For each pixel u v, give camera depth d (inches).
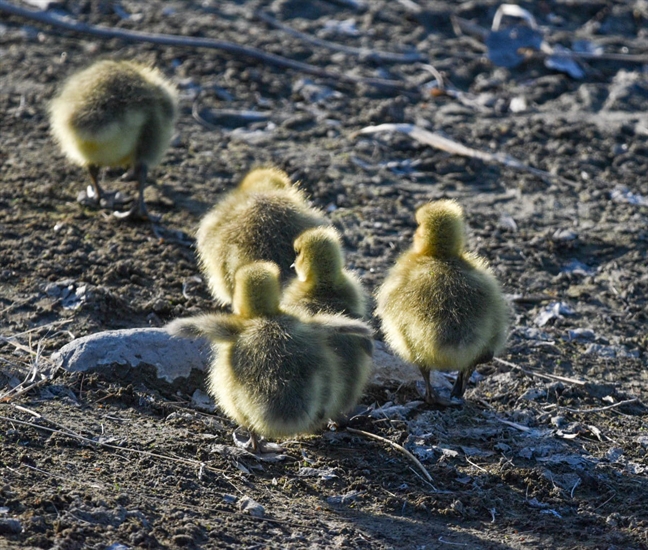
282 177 576.7
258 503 372.5
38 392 432.1
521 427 454.3
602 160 754.8
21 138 728.3
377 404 472.1
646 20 1013.8
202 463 396.2
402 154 752.3
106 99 588.1
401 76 877.8
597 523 386.0
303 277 456.8
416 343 450.0
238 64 864.3
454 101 844.6
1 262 557.3
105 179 681.6
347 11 994.7
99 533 331.0
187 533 339.9
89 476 370.0
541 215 682.8
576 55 916.0
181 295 550.6
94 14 945.5
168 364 462.9
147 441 406.9
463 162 738.2
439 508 386.6
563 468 422.0
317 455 420.5
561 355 533.6
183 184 682.8
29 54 859.4
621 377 517.0
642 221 676.7
